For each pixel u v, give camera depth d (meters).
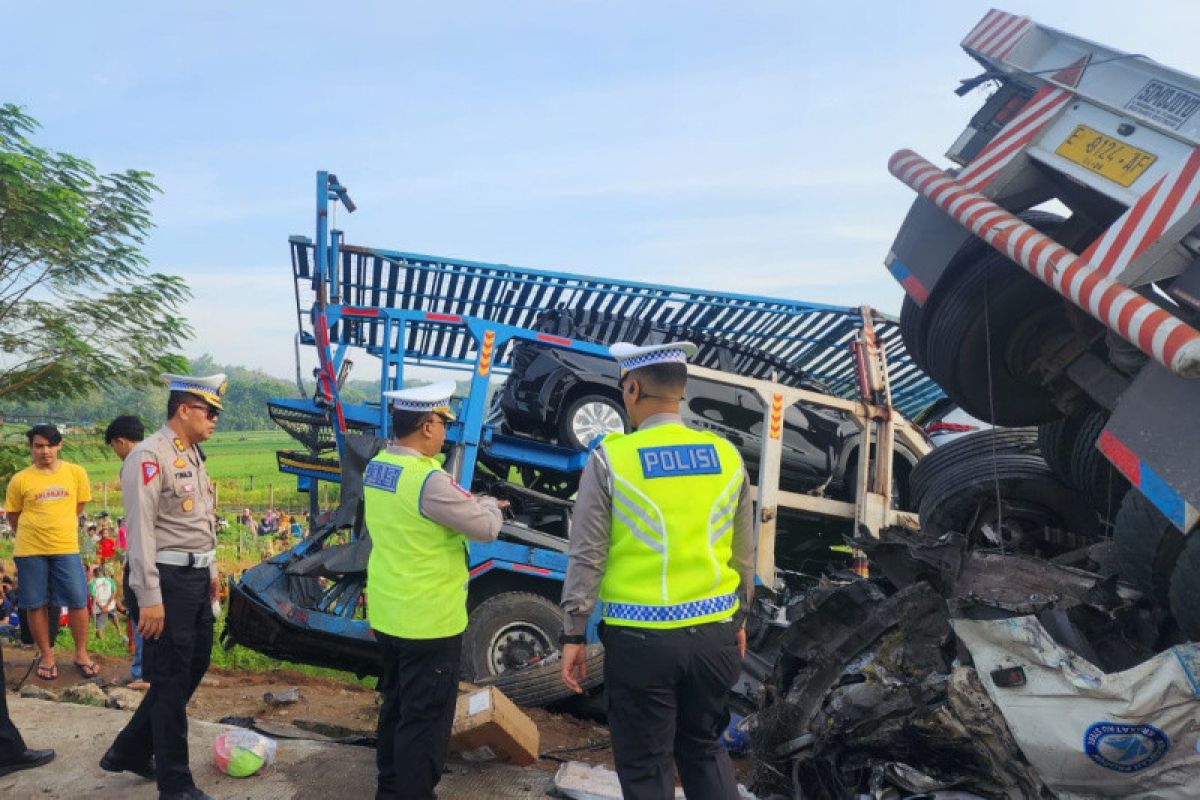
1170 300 3.74
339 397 7.45
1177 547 3.86
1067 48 4.42
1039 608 3.85
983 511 5.87
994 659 3.85
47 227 14.30
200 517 3.86
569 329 8.22
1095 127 4.16
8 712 4.68
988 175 4.50
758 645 6.08
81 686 6.25
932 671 4.32
